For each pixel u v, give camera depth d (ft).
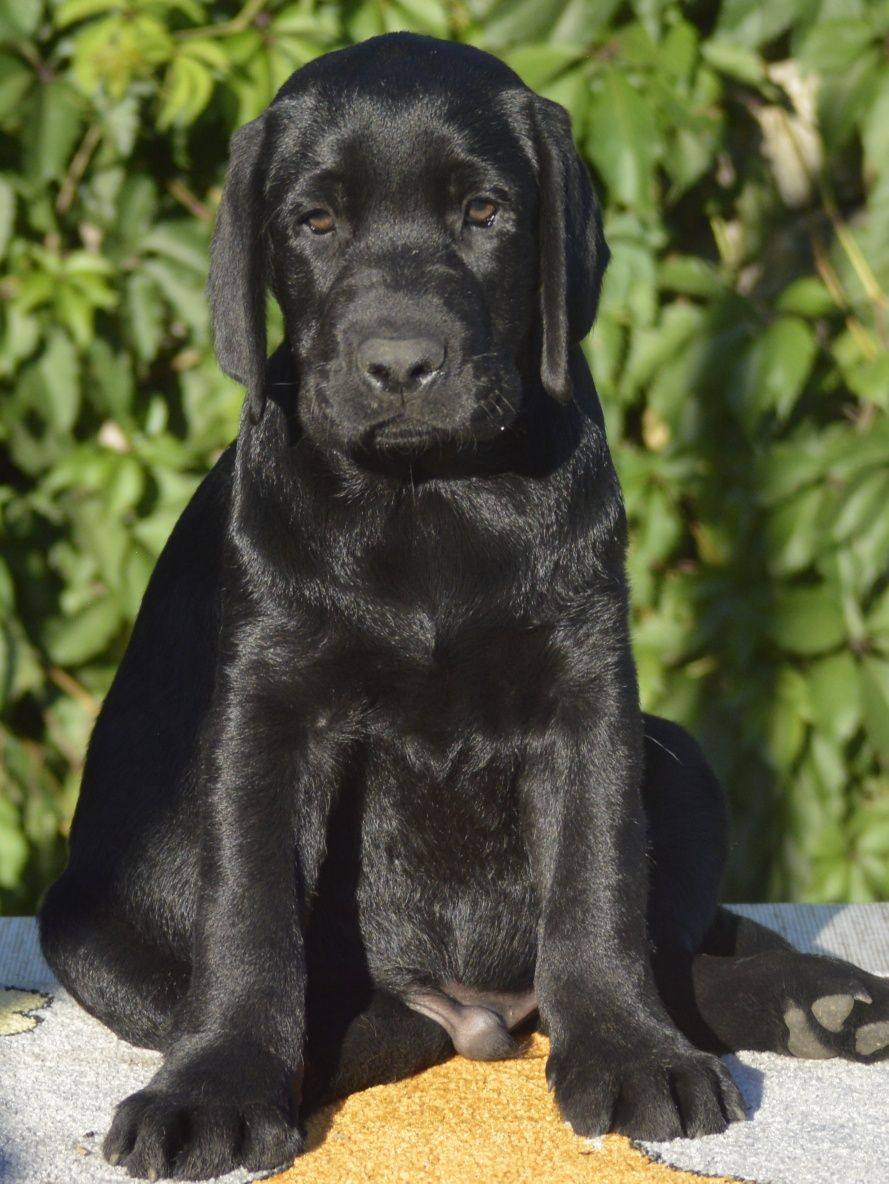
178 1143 11.43
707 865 14.60
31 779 22.66
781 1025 13.24
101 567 21.95
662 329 21.66
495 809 13.65
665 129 21.18
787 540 22.07
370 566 13.03
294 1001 12.48
